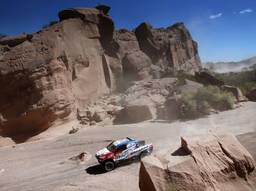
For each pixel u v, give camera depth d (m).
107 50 52.00
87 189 13.35
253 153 11.98
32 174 17.42
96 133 28.72
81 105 41.00
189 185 7.84
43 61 33.84
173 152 8.88
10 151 24.69
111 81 50.09
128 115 34.19
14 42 38.09
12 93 32.78
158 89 44.16
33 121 32.75
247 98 41.78
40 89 32.84
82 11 48.72
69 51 41.50
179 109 32.72
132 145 16.92
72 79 41.28
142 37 63.75
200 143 8.80
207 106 32.59
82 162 18.44
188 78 47.47
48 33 37.69
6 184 16.19
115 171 15.74
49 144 25.94
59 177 16.12
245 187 8.37
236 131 23.05
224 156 8.69
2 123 32.16
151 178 7.92
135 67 52.44
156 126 29.06
